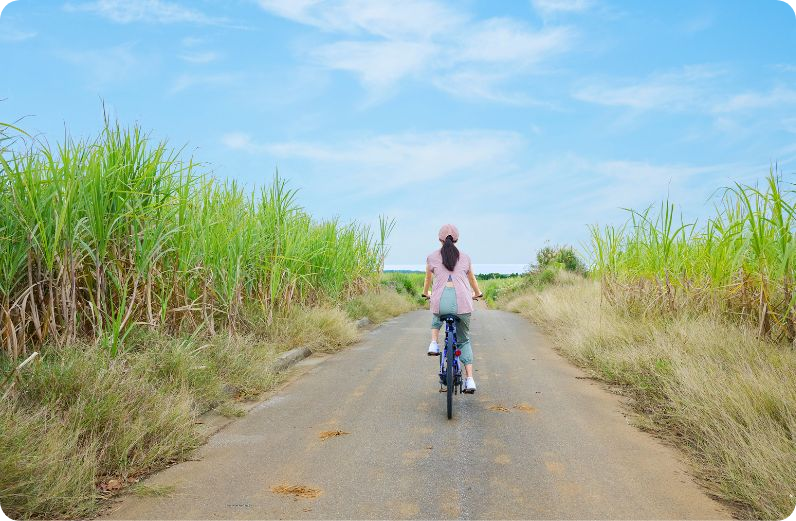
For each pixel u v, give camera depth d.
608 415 6.50
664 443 5.51
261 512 3.98
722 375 6.35
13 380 5.02
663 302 10.31
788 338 7.68
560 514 3.95
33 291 6.32
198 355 7.49
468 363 6.85
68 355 5.75
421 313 20.92
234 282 9.25
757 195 8.09
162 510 4.00
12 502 3.81
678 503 4.13
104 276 6.72
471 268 7.07
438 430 5.94
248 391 7.45
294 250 11.60
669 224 10.52
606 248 12.55
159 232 7.40
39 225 5.94
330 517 3.90
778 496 4.00
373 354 10.76
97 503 4.11
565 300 15.67
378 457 5.11
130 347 6.73
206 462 4.99
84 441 4.71
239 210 10.08
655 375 7.23
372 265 19.95
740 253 8.18
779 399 5.38
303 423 6.21
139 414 5.25
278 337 10.29
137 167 7.44
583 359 9.54
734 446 4.76
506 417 6.44
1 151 5.81
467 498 4.22
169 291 7.99
